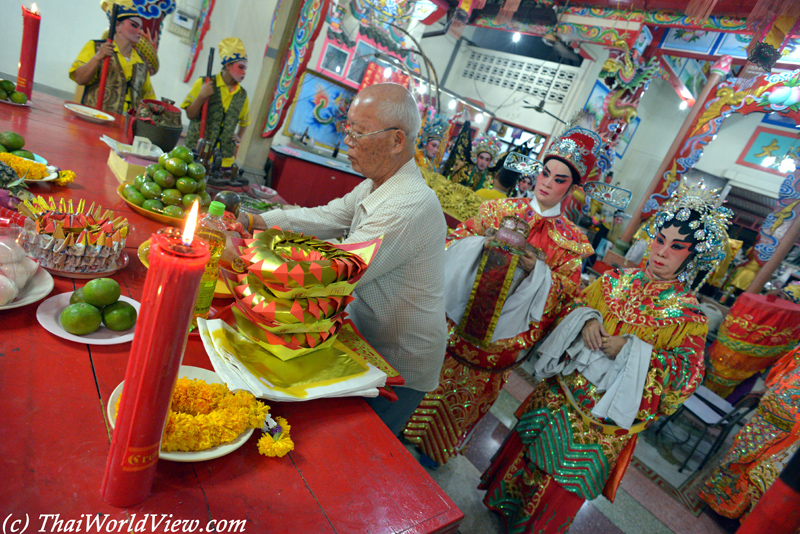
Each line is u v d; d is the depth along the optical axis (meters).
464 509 2.12
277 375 0.87
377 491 0.74
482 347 1.99
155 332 0.46
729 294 5.72
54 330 0.80
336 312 0.99
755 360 3.84
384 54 4.39
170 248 0.44
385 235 1.17
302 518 0.65
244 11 3.94
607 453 1.71
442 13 4.85
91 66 2.74
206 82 2.72
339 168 4.58
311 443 0.80
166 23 4.72
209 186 2.03
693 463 3.26
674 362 1.65
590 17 4.59
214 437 0.68
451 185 3.68
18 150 1.46
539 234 2.09
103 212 1.36
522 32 5.06
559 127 7.12
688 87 5.91
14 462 0.57
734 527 2.66
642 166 8.88
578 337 1.80
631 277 1.79
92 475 0.60
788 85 3.72
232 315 1.03
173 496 0.61
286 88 2.87
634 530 2.34
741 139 7.66
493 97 8.02
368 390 0.95
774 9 2.48
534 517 1.82
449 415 2.15
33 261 0.91
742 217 7.56
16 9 4.30
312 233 1.52
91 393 0.73
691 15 2.97
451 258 2.00
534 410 1.89
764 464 2.46
